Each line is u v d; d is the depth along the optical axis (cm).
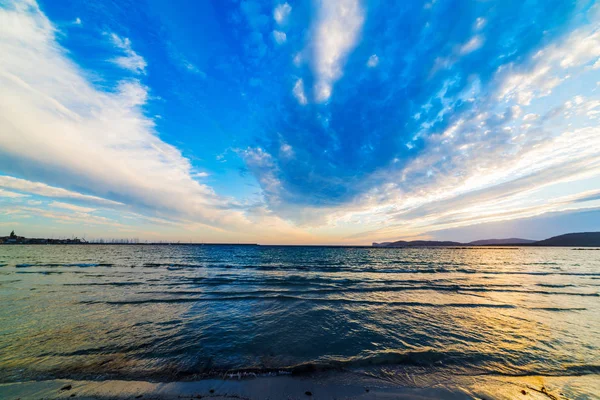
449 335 829
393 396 494
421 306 1210
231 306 1190
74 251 7231
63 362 618
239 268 3117
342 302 1283
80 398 474
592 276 2444
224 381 542
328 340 782
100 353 671
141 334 816
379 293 1531
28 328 855
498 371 598
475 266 3594
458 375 578
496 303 1274
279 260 4653
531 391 511
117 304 1196
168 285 1767
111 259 4306
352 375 573
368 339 792
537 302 1306
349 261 4538
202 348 712
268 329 877
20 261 3681
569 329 888
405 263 4141
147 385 523
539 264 3991
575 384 539
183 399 475
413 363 634
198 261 4181
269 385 529
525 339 796
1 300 1263
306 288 1695
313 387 523
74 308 1120
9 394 483
